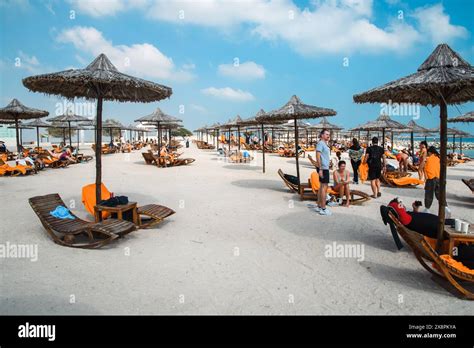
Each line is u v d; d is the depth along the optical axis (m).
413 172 17.27
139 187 11.12
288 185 9.92
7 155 21.11
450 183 12.75
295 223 6.81
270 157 26.34
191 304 3.56
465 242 4.25
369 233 6.16
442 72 3.90
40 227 6.33
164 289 3.89
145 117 18.84
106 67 6.01
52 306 3.48
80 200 8.83
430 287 4.05
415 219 4.72
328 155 7.55
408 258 4.96
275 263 4.72
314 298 3.74
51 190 10.35
